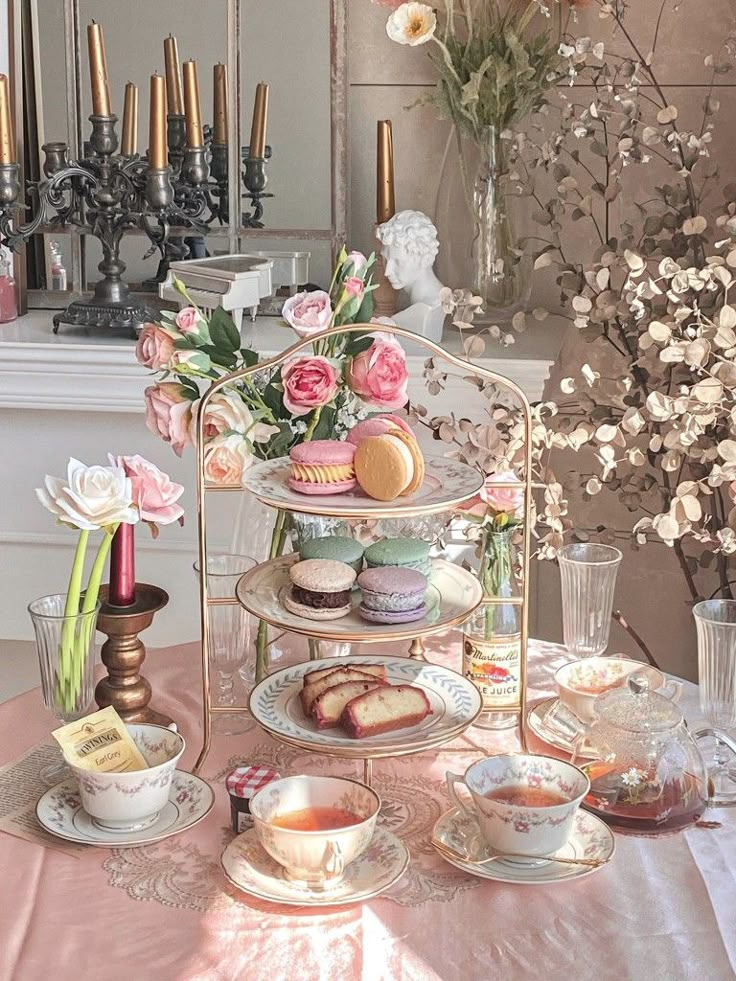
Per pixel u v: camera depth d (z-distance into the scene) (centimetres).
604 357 227
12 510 223
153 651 163
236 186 231
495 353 203
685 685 153
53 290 243
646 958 99
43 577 227
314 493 120
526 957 99
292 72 225
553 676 151
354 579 123
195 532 219
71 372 208
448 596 127
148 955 99
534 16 213
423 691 123
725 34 215
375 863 111
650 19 217
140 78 231
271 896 105
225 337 134
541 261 194
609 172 200
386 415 133
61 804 121
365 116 232
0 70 230
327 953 99
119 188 216
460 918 104
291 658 150
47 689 129
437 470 131
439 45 205
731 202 200
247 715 142
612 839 114
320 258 231
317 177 229
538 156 217
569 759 131
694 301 170
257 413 135
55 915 105
